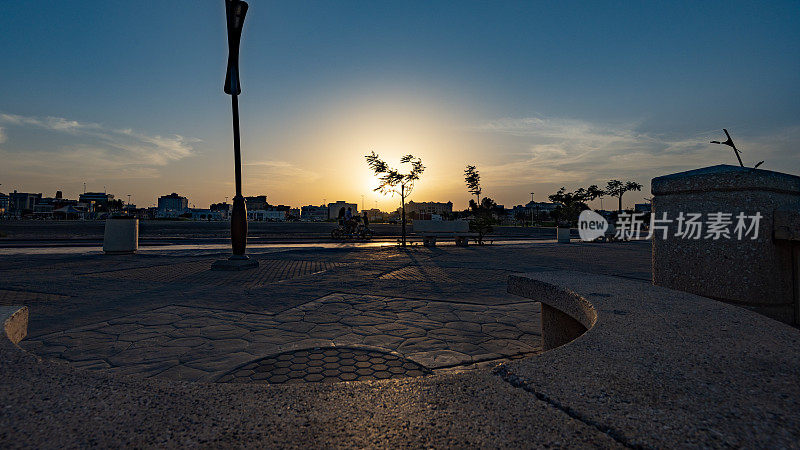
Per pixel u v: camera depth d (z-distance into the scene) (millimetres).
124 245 12016
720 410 965
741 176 2414
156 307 5035
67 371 1223
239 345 3543
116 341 3639
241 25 8586
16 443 826
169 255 12031
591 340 1519
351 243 19469
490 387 1145
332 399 1086
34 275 7664
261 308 5020
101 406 1008
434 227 17641
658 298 2244
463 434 890
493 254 13320
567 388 1103
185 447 837
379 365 3062
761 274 2367
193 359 3174
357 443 862
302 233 32094
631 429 882
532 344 3625
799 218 2170
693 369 1228
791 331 1630
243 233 9086
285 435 898
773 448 805
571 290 2457
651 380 1146
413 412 1004
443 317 4629
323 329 4094
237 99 8797
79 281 6996
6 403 1000
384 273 8375
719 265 2500
